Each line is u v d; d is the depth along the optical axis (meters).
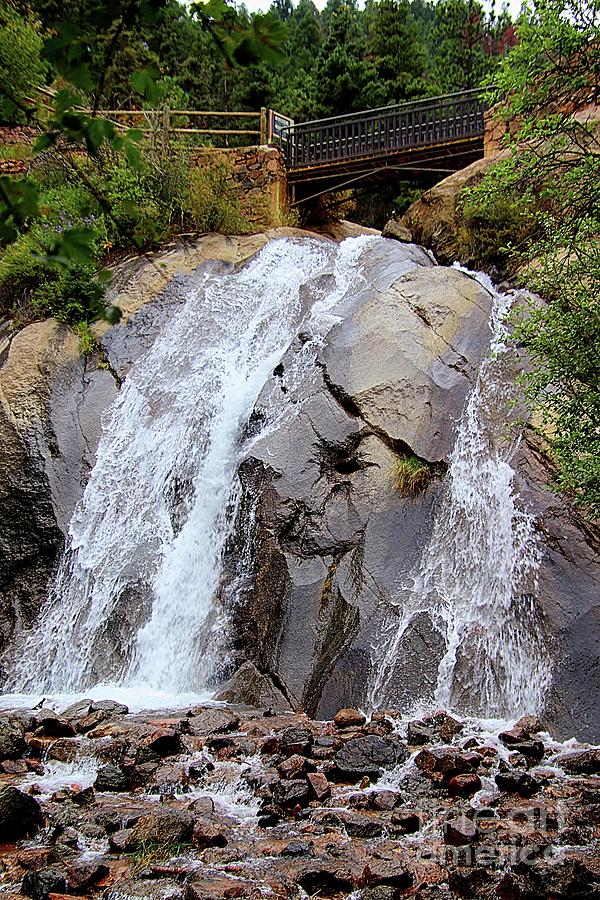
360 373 10.40
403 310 11.16
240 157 17.88
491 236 13.47
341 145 18.02
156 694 9.06
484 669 8.09
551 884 3.89
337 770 5.79
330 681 8.21
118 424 12.23
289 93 30.02
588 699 7.50
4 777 5.82
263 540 9.52
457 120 16.70
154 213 15.08
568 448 6.89
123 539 10.97
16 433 11.78
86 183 2.88
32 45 9.21
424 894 3.89
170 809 5.00
